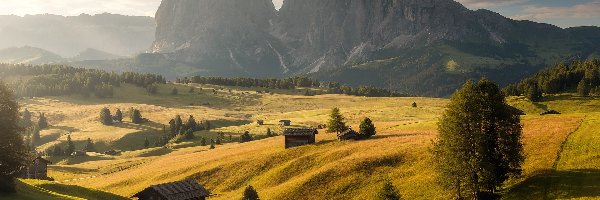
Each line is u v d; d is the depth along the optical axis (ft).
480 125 192.54
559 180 191.21
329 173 278.05
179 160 421.59
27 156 201.36
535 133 269.03
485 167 188.65
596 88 650.43
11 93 195.31
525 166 217.56
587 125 269.85
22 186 200.85
